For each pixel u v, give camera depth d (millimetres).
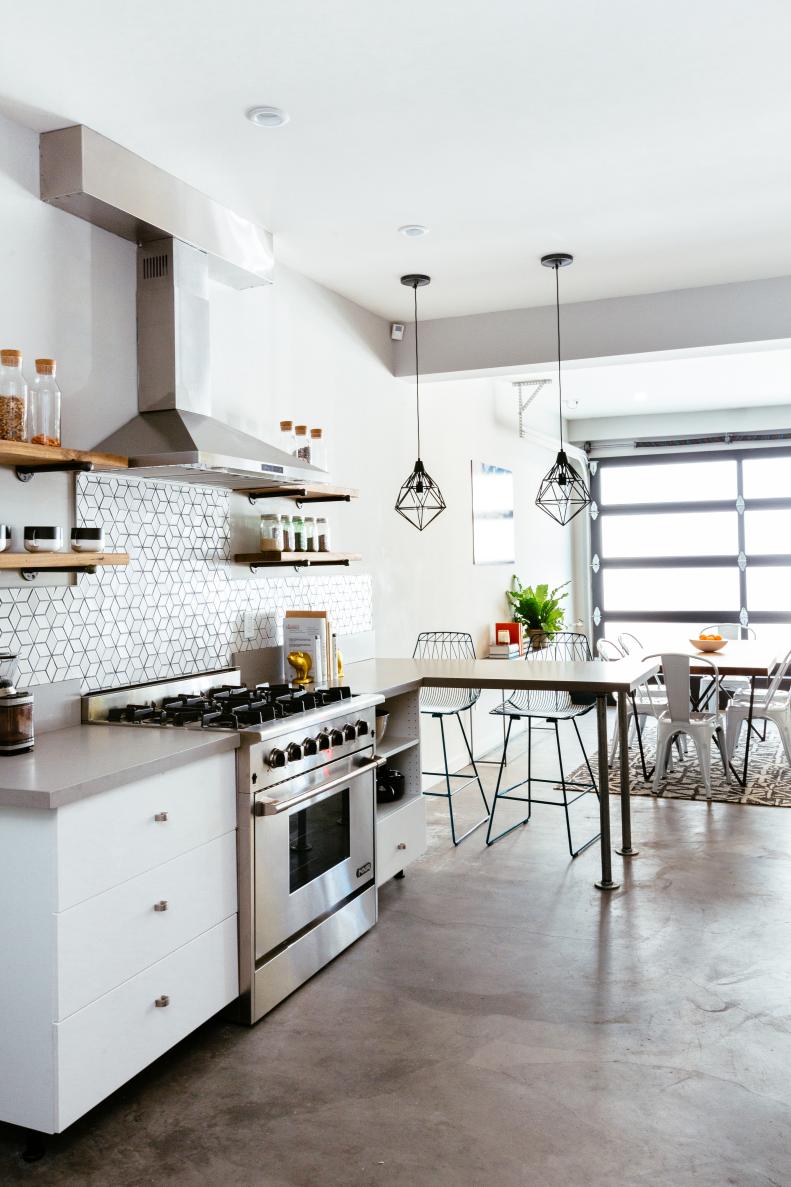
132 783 2219
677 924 3326
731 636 8102
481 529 6738
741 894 3629
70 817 2016
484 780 5750
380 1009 2719
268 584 3924
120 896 2170
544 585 7457
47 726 2723
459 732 6094
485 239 3914
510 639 6711
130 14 2238
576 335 4891
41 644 2721
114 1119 2184
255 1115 2188
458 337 5117
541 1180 1924
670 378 7445
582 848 4254
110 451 2898
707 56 2514
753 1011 2660
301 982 2865
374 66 2520
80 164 2742
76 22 2268
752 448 9117
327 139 2945
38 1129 1995
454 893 3701
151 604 3201
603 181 3342
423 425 5707
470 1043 2504
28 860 2002
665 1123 2117
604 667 4219
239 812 2645
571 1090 2262
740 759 6250
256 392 3924
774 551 9141
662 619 9578
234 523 3695
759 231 3889
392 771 3896
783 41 2443
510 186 3365
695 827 4609
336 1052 2473
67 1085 2000
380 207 3533
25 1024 2004
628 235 3908
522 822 4719
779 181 3375
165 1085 2330
